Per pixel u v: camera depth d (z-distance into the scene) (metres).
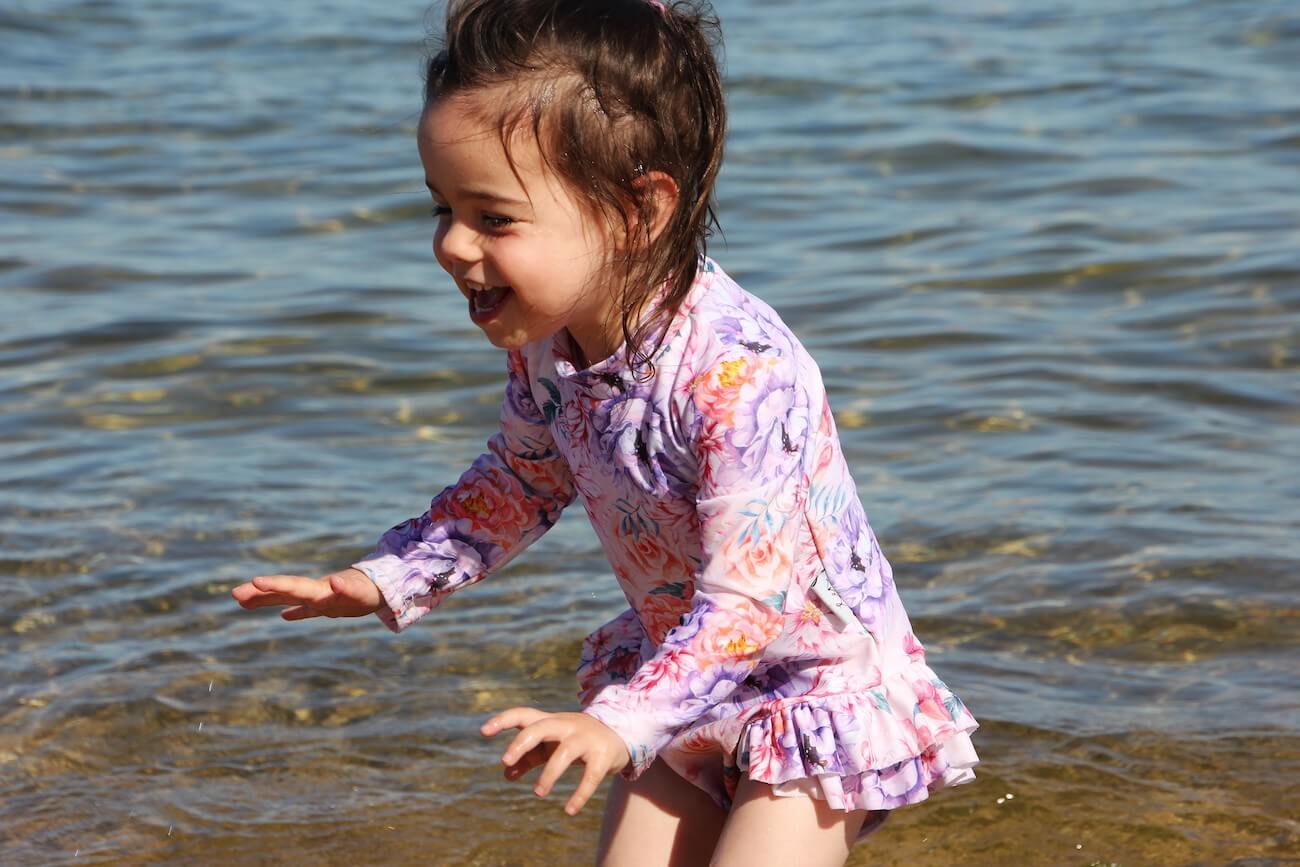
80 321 8.18
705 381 3.01
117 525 5.94
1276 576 5.41
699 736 3.28
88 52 14.43
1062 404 7.00
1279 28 14.38
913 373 7.42
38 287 8.72
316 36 15.12
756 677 3.22
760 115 12.27
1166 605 5.27
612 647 3.54
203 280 8.88
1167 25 14.84
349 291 8.66
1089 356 7.56
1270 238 9.10
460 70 2.87
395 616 3.44
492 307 2.99
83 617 5.30
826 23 15.48
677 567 3.23
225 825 4.23
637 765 2.85
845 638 3.20
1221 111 11.95
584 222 2.93
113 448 6.67
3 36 14.80
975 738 4.56
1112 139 11.40
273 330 8.07
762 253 9.24
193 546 5.79
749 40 14.72
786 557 3.02
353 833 4.20
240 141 11.79
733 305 3.09
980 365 7.49
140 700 4.82
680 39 3.00
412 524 3.51
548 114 2.85
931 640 5.12
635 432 3.10
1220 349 7.60
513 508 3.51
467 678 4.99
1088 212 9.77
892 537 5.79
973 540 5.75
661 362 3.04
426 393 7.30
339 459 6.58
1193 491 6.11
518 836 4.20
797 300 8.45
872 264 9.01
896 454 6.55
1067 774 4.38
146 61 14.14
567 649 5.13
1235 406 6.96
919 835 4.14
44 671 4.98
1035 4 16.06
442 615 5.36
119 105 12.69
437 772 4.49
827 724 3.15
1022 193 10.27
